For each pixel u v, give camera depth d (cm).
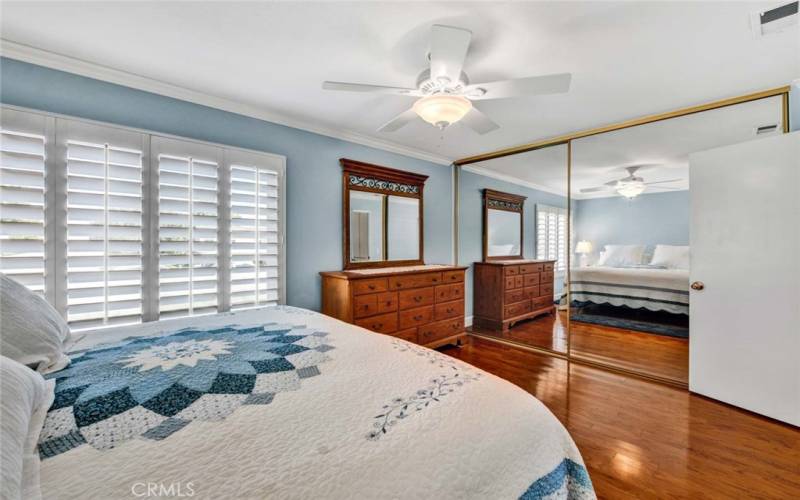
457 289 370
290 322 184
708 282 241
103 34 172
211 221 240
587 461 172
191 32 170
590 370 301
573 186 407
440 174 423
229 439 74
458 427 83
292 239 288
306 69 206
